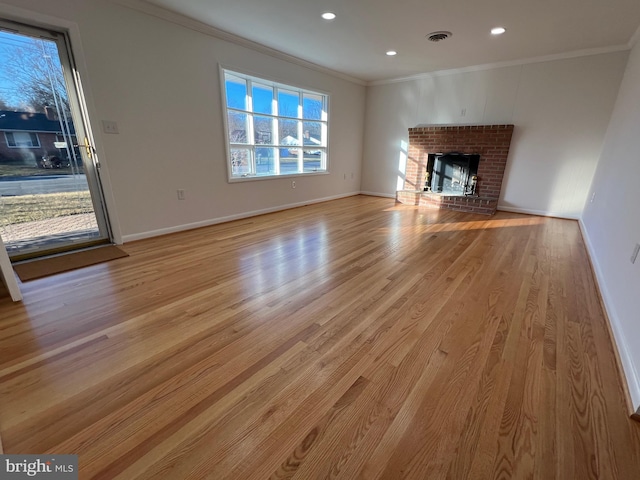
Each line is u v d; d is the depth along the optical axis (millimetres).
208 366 1463
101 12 2732
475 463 1026
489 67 4793
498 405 1260
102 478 962
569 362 1524
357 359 1527
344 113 5910
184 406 1236
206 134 3795
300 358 1527
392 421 1181
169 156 3477
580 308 2037
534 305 2068
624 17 3016
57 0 2484
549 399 1294
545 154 4617
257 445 1077
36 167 2719
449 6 2838
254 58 4078
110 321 1825
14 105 2547
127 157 3135
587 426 1172
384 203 5805
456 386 1359
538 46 3920
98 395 1283
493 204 4805
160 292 2189
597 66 4027
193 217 3857
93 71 2771
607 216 2693
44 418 1172
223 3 2887
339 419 1187
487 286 2342
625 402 1290
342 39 3764
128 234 3277
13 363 1467
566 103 4328
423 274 2553
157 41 3145
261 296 2150
